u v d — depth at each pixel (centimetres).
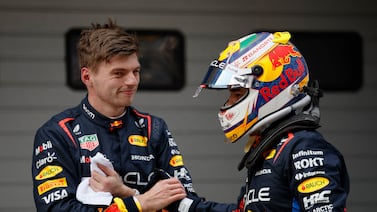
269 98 1028
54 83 2027
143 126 1170
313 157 970
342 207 948
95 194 1075
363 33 2144
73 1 2027
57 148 1105
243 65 1031
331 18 2131
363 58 2150
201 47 2080
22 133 2020
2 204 2012
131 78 1096
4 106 2014
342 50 2144
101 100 1120
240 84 1025
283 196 988
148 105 2066
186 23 2072
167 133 1195
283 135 1009
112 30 1100
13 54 2012
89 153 1116
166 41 2064
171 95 2072
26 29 2014
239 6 2092
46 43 2020
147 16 2055
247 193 1038
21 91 2017
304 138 986
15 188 2017
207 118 2089
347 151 2162
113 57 1078
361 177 2167
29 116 2020
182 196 1108
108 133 1134
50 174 1095
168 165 1179
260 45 1041
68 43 2027
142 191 1134
